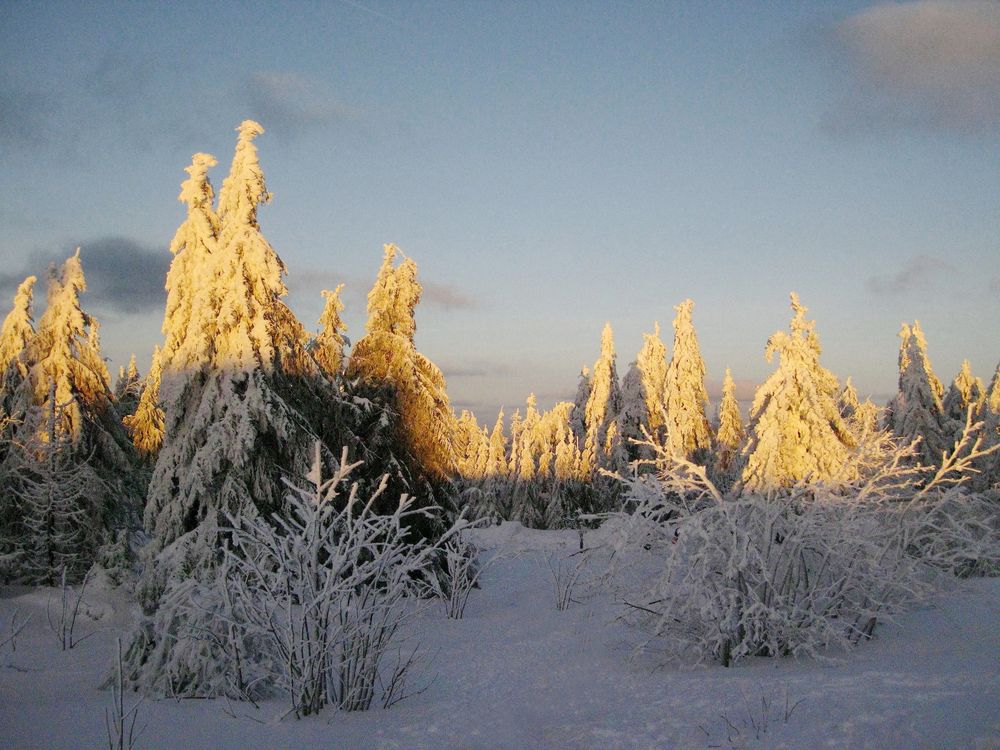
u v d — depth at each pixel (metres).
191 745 6.34
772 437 22.22
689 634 9.66
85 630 15.30
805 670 7.80
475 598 20.62
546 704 7.83
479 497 48.19
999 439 26.64
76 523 20.17
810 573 9.95
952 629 9.41
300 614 8.12
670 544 9.68
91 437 21.75
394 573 8.93
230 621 8.31
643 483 10.26
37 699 8.33
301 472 15.65
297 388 17.33
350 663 8.20
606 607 13.18
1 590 18.39
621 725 6.38
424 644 12.47
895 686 6.14
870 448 11.06
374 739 6.64
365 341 22.17
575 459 47.03
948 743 4.55
